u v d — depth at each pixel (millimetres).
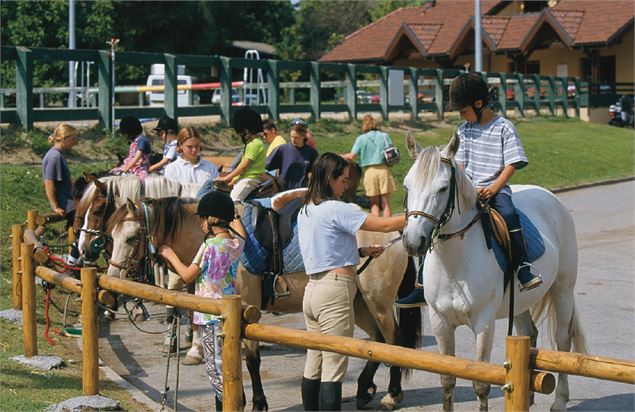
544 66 41875
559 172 22750
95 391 6555
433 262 5898
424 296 6098
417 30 41438
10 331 8500
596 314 9805
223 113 19000
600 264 12820
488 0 45438
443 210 5500
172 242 7328
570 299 6906
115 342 8992
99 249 7965
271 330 5066
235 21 44938
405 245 5375
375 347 4570
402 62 42969
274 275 6711
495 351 8328
